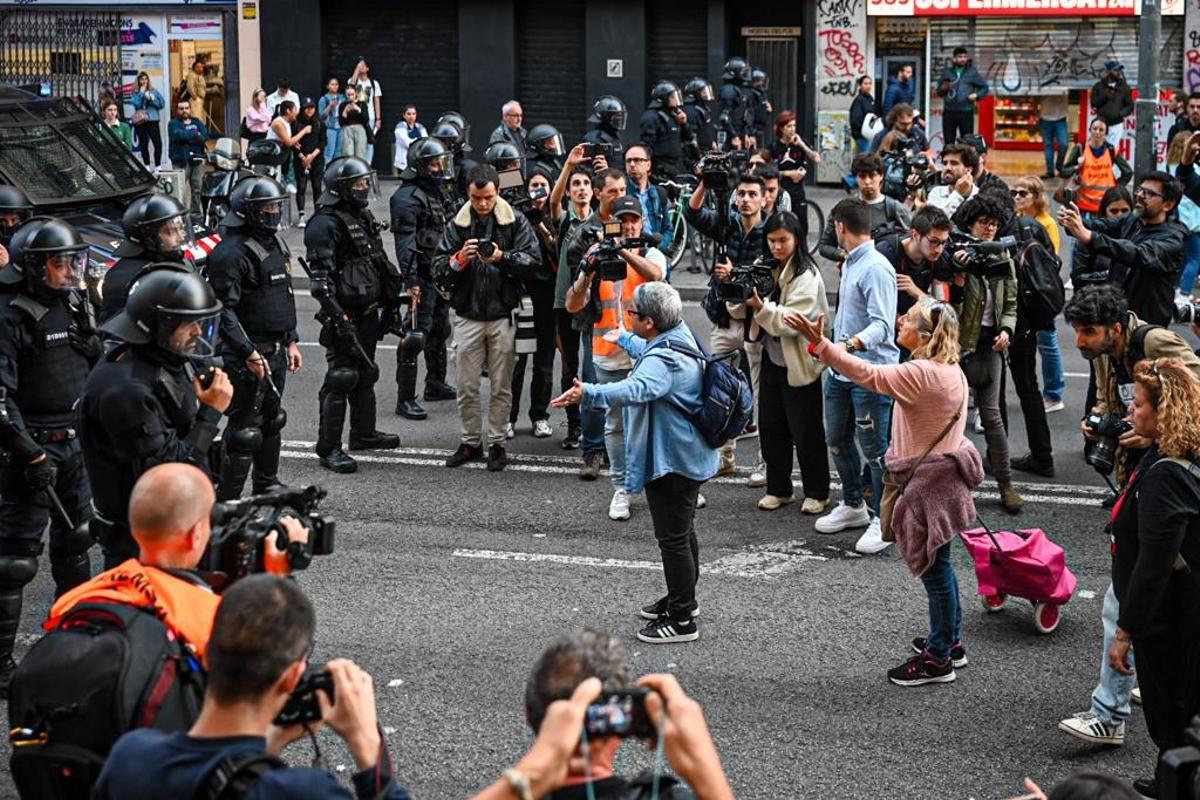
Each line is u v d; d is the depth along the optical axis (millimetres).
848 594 10891
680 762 4102
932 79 34094
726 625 10328
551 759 4020
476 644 9984
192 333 8078
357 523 12461
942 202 15992
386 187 33375
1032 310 12938
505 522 12523
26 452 9203
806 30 33875
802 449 12477
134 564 5730
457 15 34250
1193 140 18234
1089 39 33562
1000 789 8148
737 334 13328
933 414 9117
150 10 34562
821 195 32969
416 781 8164
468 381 13914
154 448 7980
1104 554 11742
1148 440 7695
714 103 33688
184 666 5457
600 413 13617
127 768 4586
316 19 34281
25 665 5453
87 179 17375
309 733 4852
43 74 34938
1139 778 8234
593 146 15031
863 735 8742
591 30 33844
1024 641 10094
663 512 9898
